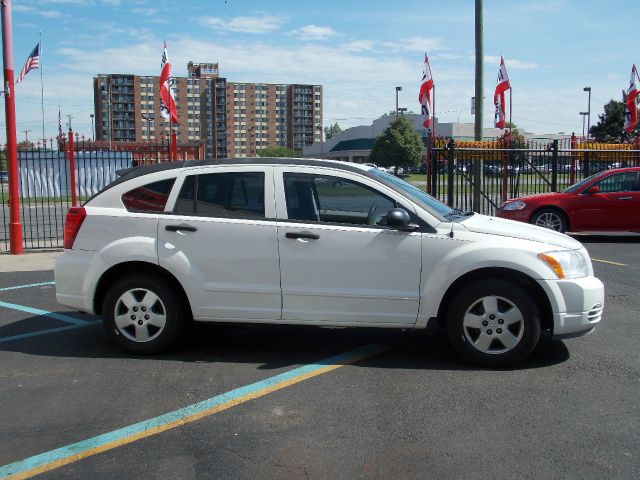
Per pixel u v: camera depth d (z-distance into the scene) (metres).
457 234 5.47
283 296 5.63
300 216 5.68
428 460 3.84
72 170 13.18
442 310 5.66
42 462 3.88
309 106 127.56
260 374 5.43
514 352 5.41
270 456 3.92
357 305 5.57
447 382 5.18
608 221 13.37
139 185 5.94
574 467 3.73
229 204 5.78
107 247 5.80
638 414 4.50
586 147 18.86
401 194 5.64
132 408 4.71
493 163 17.80
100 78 117.81
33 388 5.15
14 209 12.40
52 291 8.99
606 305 7.80
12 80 12.16
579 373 5.36
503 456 3.88
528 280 5.47
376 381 5.22
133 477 3.69
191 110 121.38
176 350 6.14
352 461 3.84
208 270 5.70
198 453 3.98
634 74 22.17
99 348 6.22
